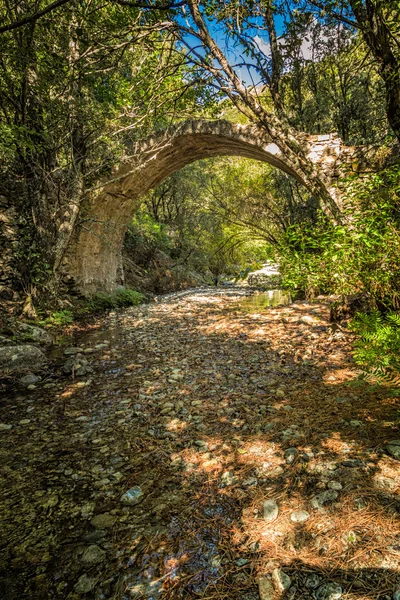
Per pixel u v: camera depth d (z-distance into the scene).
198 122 9.91
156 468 2.64
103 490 2.42
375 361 2.74
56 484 2.51
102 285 12.82
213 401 3.79
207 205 16.77
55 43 7.14
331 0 5.32
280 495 2.19
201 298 13.50
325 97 10.18
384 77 5.20
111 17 6.41
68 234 8.54
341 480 2.23
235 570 1.70
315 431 2.90
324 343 5.60
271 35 6.62
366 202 3.98
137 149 10.75
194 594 1.60
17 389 4.51
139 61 9.70
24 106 7.09
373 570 1.60
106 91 9.45
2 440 3.20
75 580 1.72
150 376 4.80
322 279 4.00
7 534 2.04
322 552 1.73
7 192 8.71
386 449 2.48
